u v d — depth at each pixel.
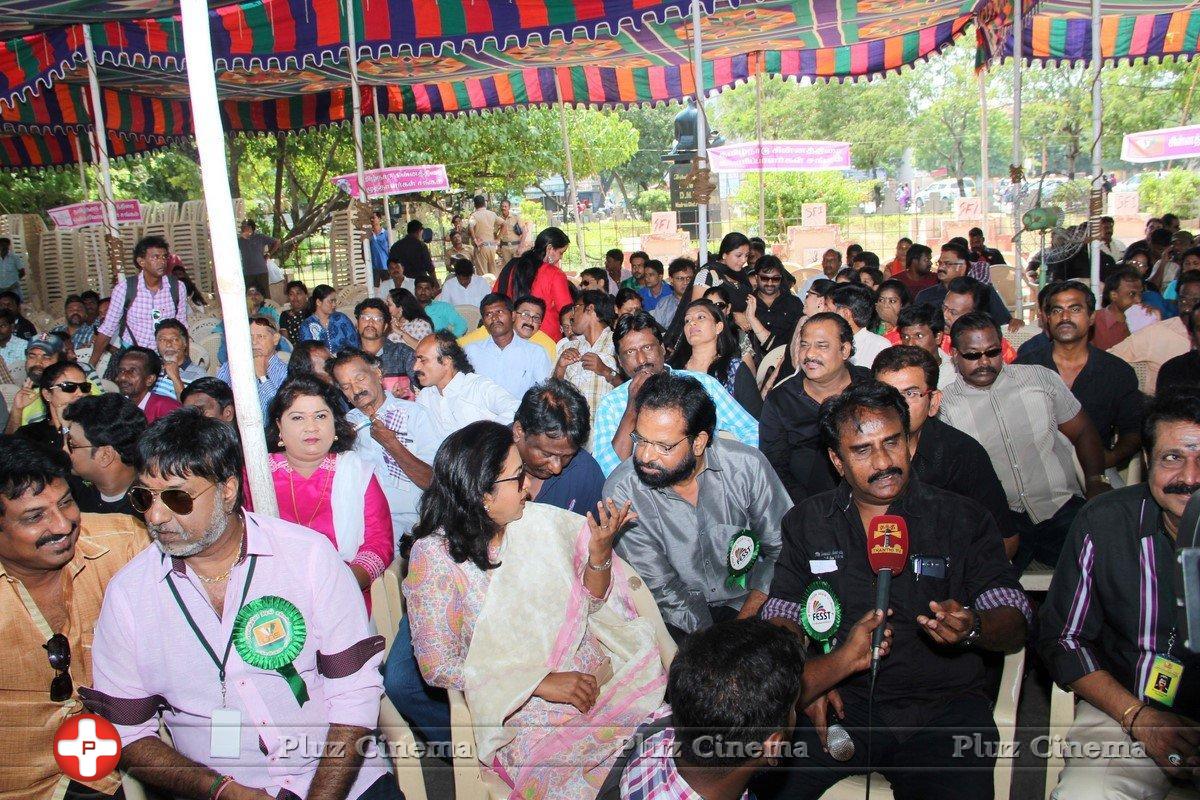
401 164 20.62
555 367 6.70
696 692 2.05
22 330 10.56
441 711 3.59
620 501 3.74
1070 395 4.65
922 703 3.11
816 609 3.08
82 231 18.06
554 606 3.04
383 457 4.88
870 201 30.56
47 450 2.80
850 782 3.03
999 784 3.02
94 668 2.68
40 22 7.82
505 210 21.20
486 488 2.91
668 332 6.03
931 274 11.41
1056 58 13.48
